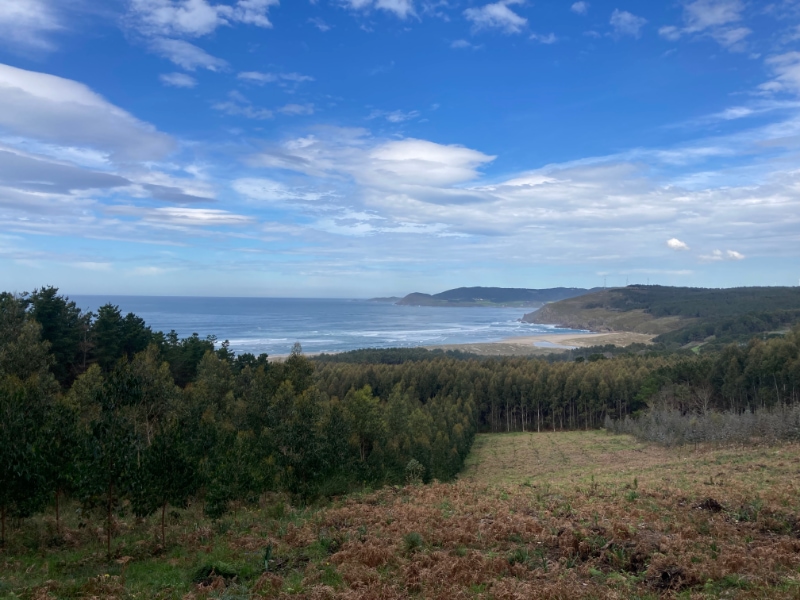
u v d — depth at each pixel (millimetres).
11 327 35906
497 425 86875
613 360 98438
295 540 15336
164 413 27594
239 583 12328
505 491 22188
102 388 18000
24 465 16172
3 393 16844
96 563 14984
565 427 88750
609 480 26016
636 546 12602
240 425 34938
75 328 45094
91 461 16328
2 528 16453
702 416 58188
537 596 10211
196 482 18156
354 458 32000
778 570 11031
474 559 12219
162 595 11641
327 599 10711
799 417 42000
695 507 16406
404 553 13297
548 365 94812
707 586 10414
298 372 41906
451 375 85688
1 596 11484
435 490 22922
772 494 17125
